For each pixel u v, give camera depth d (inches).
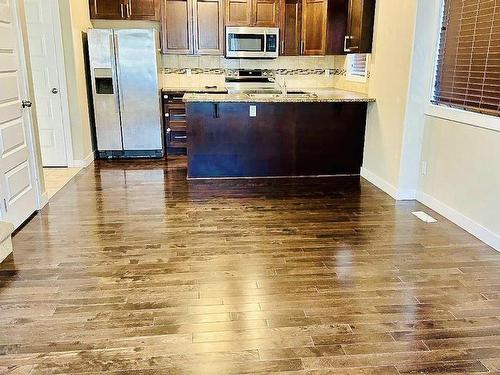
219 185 192.9
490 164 129.2
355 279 110.0
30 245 129.2
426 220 150.8
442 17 153.2
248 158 204.5
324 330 89.4
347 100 195.2
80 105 218.8
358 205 166.4
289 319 93.0
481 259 121.5
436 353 82.5
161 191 183.5
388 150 181.2
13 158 138.7
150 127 241.6
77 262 118.5
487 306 98.3
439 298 101.5
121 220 149.8
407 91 163.2
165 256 122.4
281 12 250.7
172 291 104.0
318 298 101.3
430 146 162.1
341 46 227.9
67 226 144.2
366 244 131.0
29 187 151.4
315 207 164.1
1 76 131.5
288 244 130.7
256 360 80.4
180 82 267.3
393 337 87.2
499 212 126.1
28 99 150.9
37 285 106.3
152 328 89.7
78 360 80.2
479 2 132.7
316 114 202.8
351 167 211.9
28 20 205.5
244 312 95.4
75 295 101.9
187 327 90.1
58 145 220.1
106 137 240.4
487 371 77.9
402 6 165.8
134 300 100.0
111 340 85.9
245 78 268.1
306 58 271.0
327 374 76.9
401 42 167.2
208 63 266.2
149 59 231.5
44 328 89.4
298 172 209.0
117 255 122.9
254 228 143.1
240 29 249.8
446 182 152.7
